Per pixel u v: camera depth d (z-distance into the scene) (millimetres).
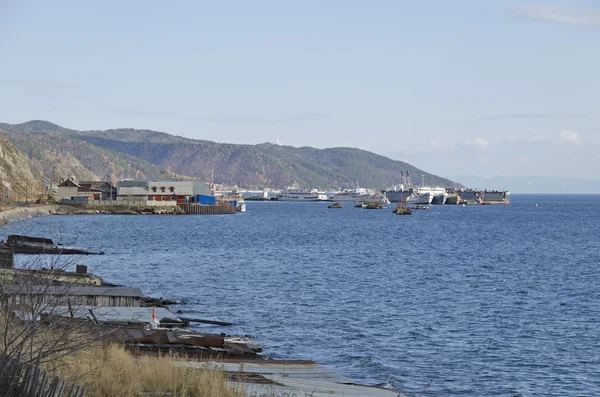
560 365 38094
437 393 32562
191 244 124438
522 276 82500
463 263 98562
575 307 58281
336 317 51469
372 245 133000
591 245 138500
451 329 47688
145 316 41156
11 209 176250
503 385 34156
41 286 21531
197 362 27219
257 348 38469
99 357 22312
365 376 35188
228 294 62812
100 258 93000
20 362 18281
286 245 128250
